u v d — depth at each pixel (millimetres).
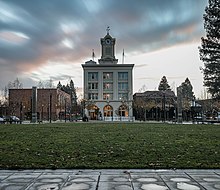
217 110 72812
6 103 83625
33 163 7570
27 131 22016
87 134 18438
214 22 40094
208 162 7680
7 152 9680
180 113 49719
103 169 6926
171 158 8383
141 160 8047
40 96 84188
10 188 5324
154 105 78312
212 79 41812
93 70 84312
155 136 16625
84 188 5320
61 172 6617
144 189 5254
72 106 94812
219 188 5301
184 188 5309
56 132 20688
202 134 18344
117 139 14578
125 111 83812
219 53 41125
